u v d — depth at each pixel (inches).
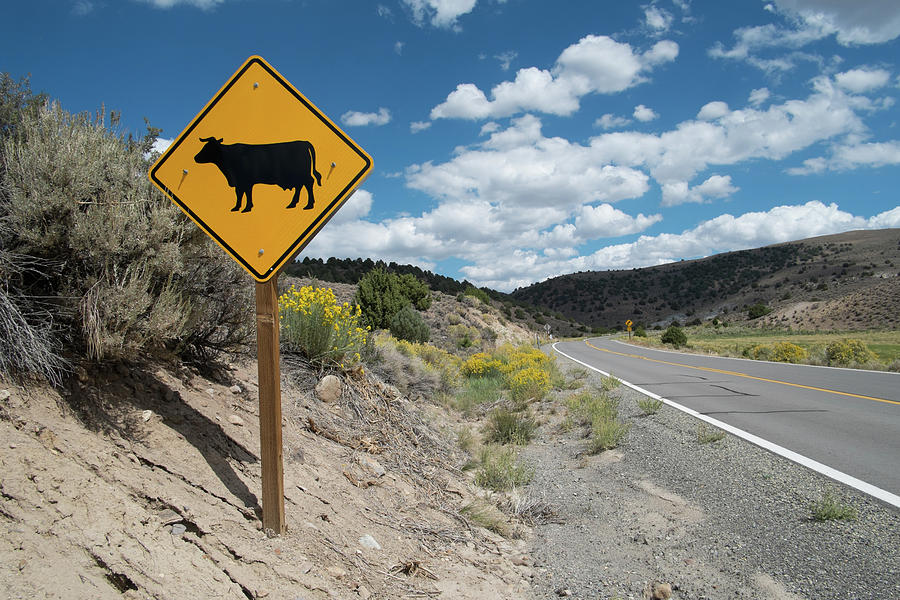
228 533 99.3
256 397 172.7
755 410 367.6
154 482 101.6
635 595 127.0
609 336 3508.9
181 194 109.1
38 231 113.5
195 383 154.5
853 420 324.8
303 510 125.5
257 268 106.9
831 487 194.9
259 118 109.0
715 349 1461.6
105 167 132.5
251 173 108.0
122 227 120.6
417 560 131.0
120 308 115.3
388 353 363.6
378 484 174.9
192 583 82.8
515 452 281.0
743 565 135.9
